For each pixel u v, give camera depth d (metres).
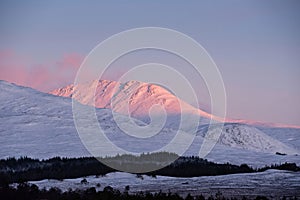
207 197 91.75
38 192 95.44
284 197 85.69
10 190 97.69
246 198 88.38
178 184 115.81
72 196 90.06
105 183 117.50
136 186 112.50
